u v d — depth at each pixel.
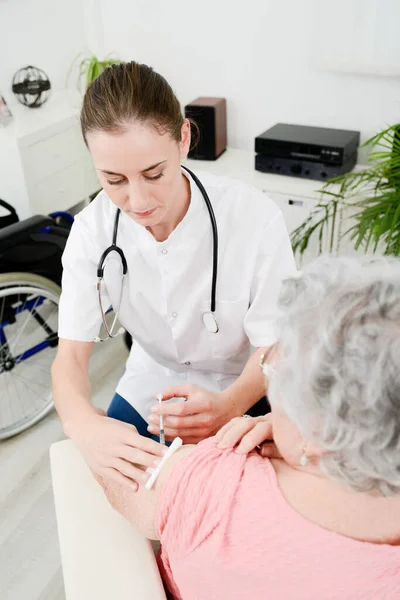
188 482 0.66
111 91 0.90
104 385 2.38
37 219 2.07
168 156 0.95
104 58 3.43
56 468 1.02
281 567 0.59
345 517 0.58
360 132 2.87
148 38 3.22
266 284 1.20
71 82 3.43
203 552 0.63
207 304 1.24
